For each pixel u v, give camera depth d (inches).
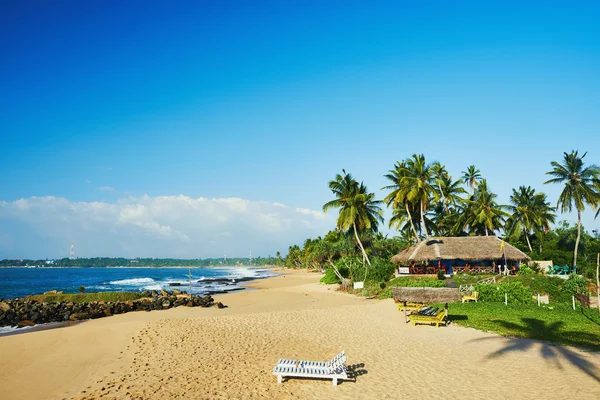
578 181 1903.3
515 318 956.0
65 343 760.3
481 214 2124.8
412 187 1988.2
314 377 526.6
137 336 800.3
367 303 1384.1
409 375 537.6
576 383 498.0
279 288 2361.0
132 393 481.1
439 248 1737.2
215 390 482.9
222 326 899.4
